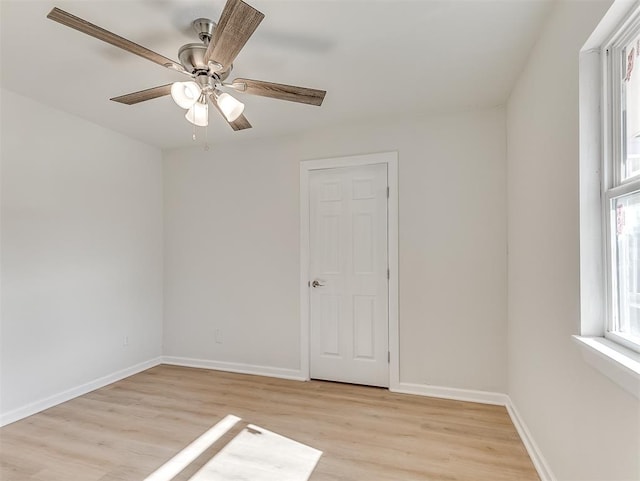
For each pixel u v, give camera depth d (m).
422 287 3.08
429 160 3.09
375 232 3.25
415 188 3.12
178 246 3.97
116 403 2.90
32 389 2.73
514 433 2.38
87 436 2.37
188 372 3.68
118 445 2.26
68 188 3.04
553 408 1.75
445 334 3.01
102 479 1.92
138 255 3.73
